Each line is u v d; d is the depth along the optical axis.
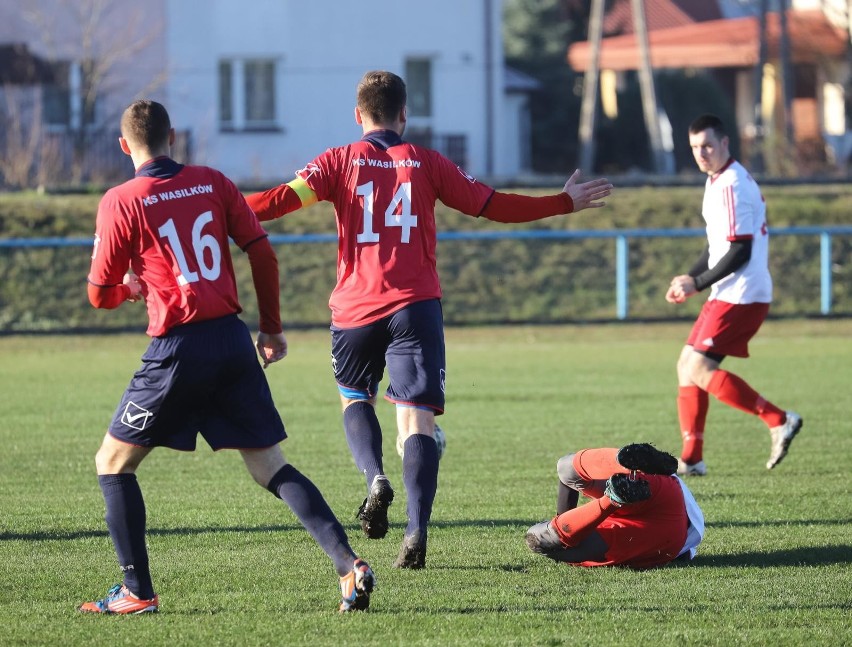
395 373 17.94
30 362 49.16
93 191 75.44
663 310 64.56
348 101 101.06
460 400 38.25
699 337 26.25
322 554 19.09
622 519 18.02
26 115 91.06
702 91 121.81
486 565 18.30
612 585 17.11
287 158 100.38
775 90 125.62
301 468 27.20
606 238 68.06
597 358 50.16
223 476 26.38
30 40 92.69
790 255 68.62
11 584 17.25
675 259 67.94
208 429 15.48
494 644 14.33
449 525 21.16
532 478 25.83
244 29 98.25
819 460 27.89
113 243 15.16
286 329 59.97
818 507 22.62
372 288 18.06
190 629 14.94
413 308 17.94
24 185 81.12
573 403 37.44
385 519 17.09
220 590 16.86
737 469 26.89
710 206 26.22
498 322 62.22
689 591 16.75
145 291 15.49
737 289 25.88
